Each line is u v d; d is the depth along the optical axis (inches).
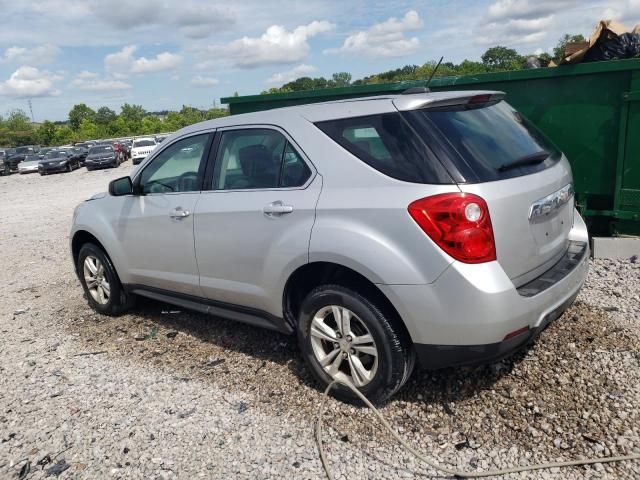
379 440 121.5
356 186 125.3
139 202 184.2
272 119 147.6
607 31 216.4
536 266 125.1
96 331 200.7
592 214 225.3
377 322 124.0
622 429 116.4
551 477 105.7
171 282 177.2
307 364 142.6
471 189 112.0
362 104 131.6
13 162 1519.4
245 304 156.2
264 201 142.6
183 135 174.2
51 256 340.2
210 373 159.5
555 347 151.9
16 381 165.2
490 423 123.5
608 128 217.2
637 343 150.3
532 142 137.4
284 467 115.6
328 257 126.5
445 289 112.1
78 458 124.7
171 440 128.1
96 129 3873.0
